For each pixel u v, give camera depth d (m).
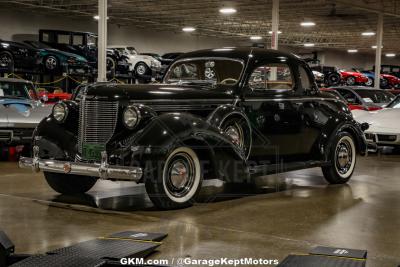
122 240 4.23
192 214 5.43
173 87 6.04
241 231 4.76
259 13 23.61
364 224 5.11
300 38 33.66
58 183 6.31
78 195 6.43
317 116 7.07
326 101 7.25
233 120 6.07
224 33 32.19
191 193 5.65
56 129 5.98
